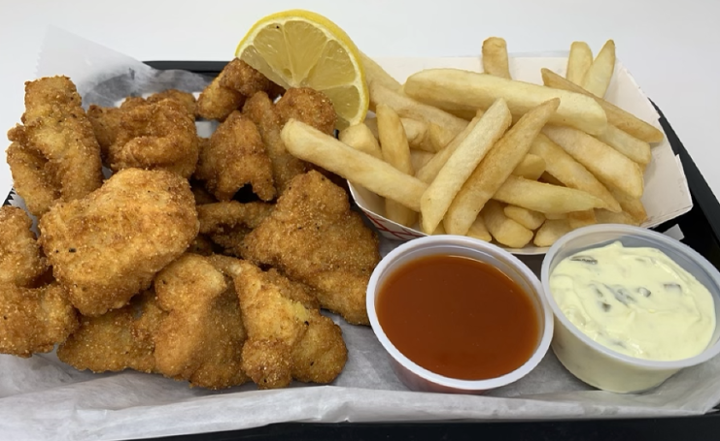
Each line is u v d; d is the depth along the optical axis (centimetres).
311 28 22
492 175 20
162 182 19
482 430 16
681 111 30
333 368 19
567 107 21
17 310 17
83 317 19
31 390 18
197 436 16
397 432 16
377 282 19
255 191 22
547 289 18
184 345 17
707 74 32
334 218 21
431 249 20
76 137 21
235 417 15
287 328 18
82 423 15
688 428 16
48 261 18
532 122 20
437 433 16
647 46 34
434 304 19
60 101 22
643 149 22
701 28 35
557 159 21
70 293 18
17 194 21
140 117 21
